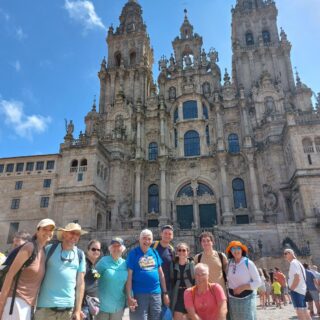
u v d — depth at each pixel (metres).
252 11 64.00
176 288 7.97
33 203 44.50
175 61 64.31
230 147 52.88
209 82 59.56
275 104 52.19
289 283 9.96
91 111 60.06
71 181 44.91
